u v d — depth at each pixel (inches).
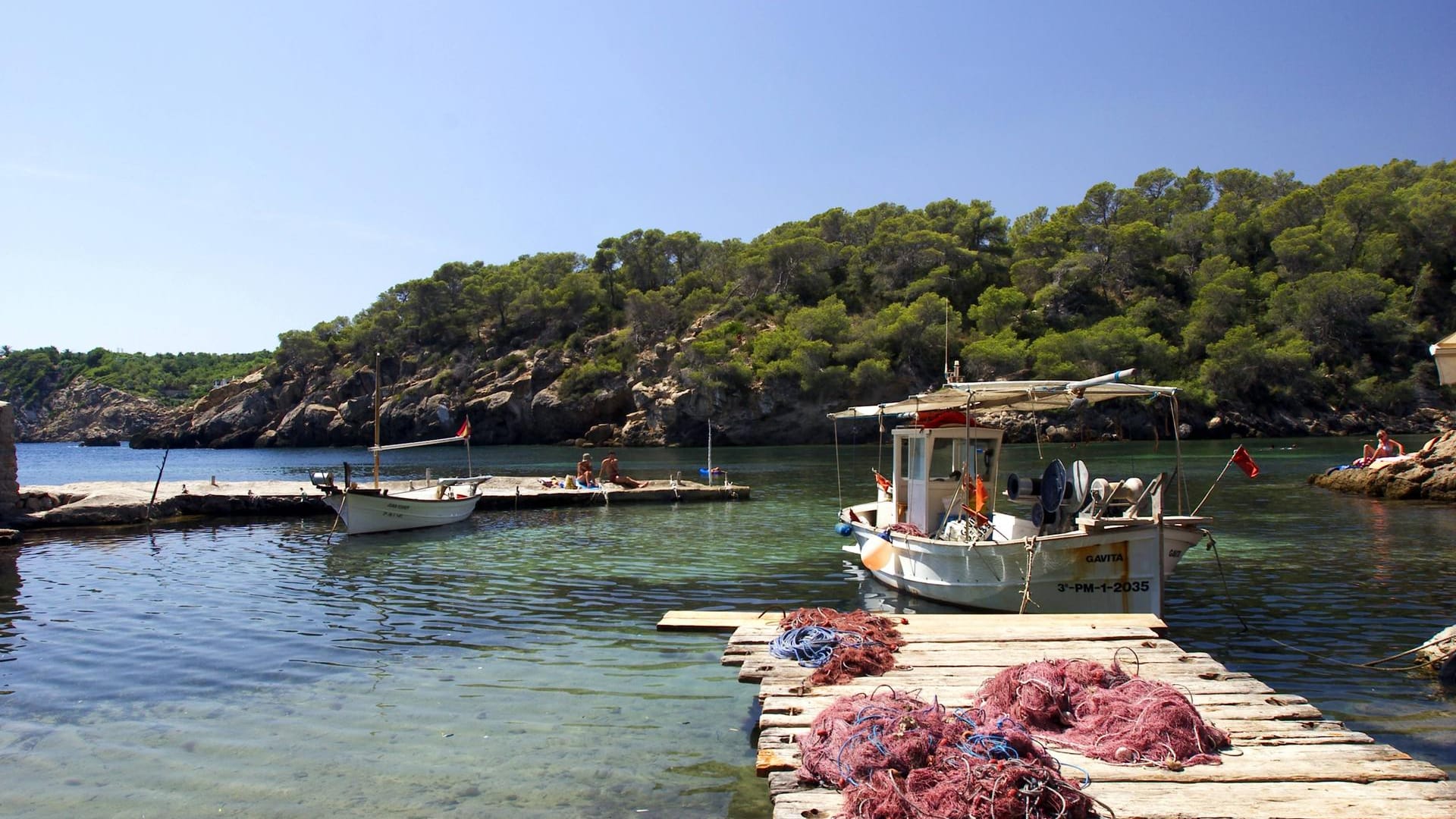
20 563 726.5
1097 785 217.3
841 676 312.8
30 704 353.7
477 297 4753.9
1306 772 222.1
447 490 1069.8
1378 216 3503.9
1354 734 251.3
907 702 245.3
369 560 739.4
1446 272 3403.1
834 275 4343.0
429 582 627.2
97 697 361.7
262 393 4768.7
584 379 3934.5
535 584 620.1
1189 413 2962.6
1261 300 3356.3
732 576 648.4
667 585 612.7
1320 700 346.9
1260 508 1029.2
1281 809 200.5
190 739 311.3
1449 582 586.6
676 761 287.6
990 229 4367.6
